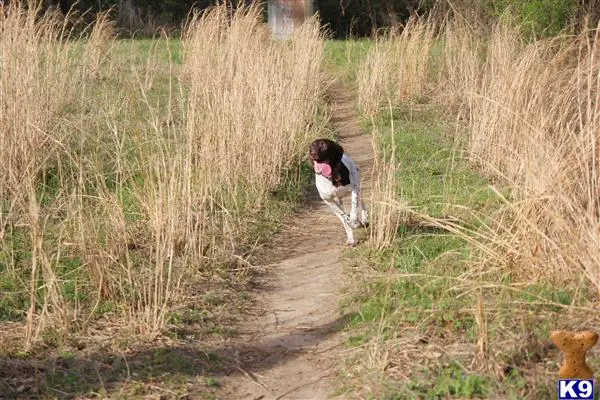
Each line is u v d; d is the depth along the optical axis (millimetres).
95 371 6488
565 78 10227
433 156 13008
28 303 7605
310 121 15289
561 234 7188
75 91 13758
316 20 19484
